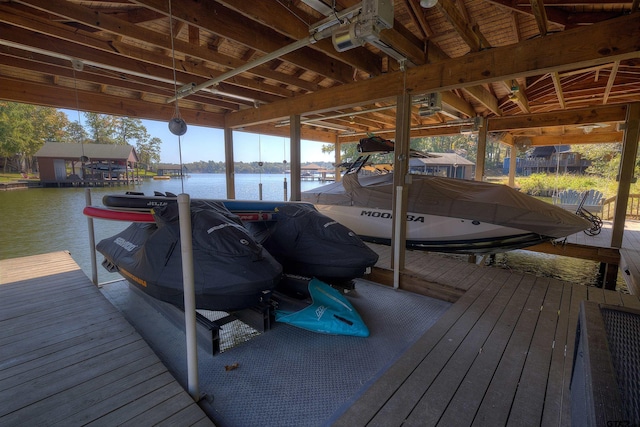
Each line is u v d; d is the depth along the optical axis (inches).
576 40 98.1
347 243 123.2
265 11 102.2
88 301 111.2
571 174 686.5
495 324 95.1
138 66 152.1
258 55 155.3
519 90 196.4
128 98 206.7
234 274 89.5
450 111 242.7
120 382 68.7
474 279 134.4
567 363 75.8
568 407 61.6
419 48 131.8
